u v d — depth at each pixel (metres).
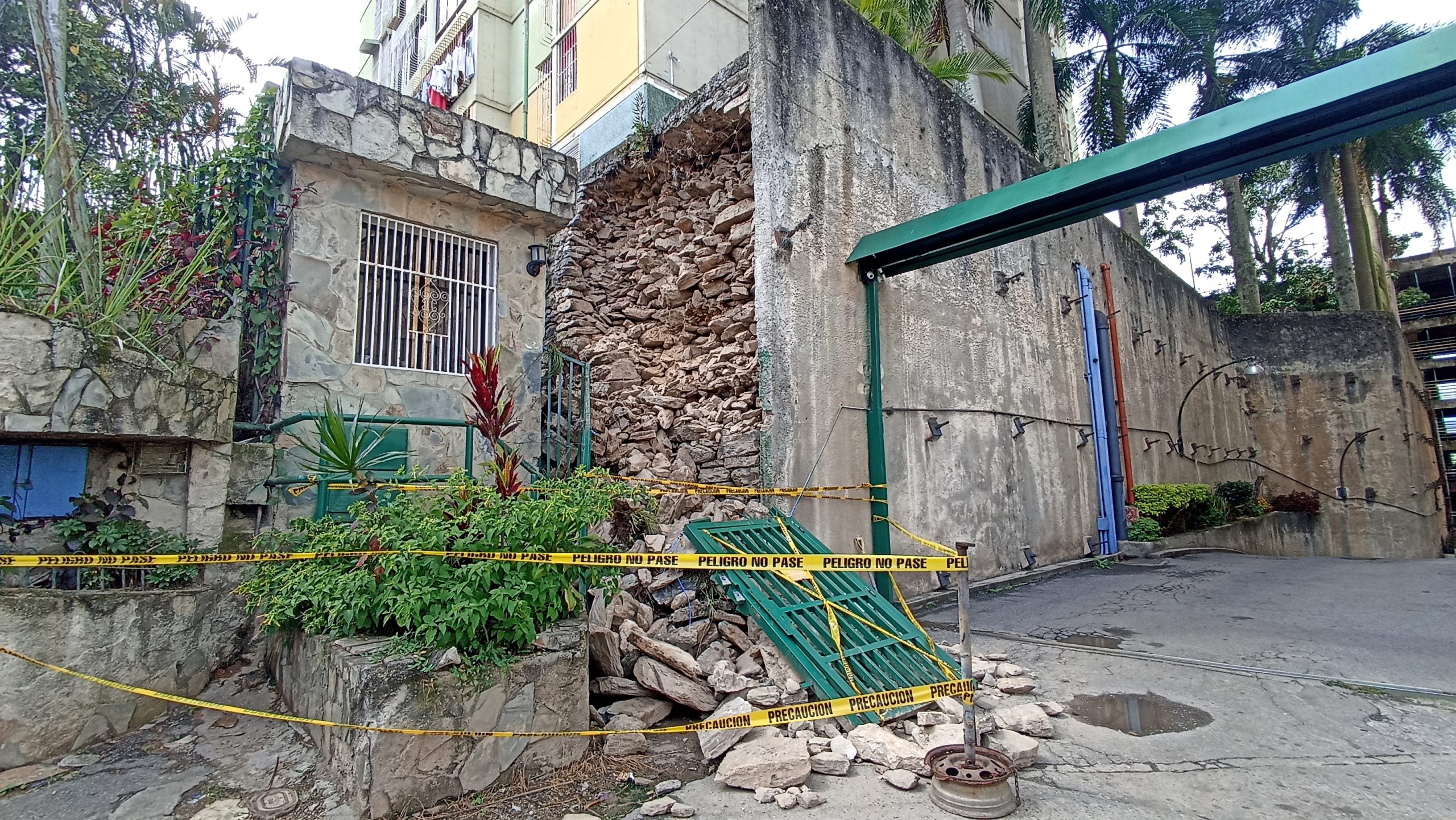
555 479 5.11
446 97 17.14
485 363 4.76
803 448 6.62
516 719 3.41
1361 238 20.89
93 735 3.61
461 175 6.38
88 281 4.26
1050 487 10.73
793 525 5.94
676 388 8.09
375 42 22.78
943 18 15.35
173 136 6.95
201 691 4.24
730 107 7.60
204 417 4.51
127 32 7.50
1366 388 19.14
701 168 8.55
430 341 6.50
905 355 8.11
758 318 6.62
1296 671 5.01
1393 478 18.50
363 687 3.02
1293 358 20.14
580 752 3.63
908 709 4.05
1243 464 19.52
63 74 4.50
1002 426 9.72
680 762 3.61
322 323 5.83
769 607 4.60
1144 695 4.55
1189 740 3.85
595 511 4.01
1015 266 10.66
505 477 4.32
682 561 3.51
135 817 2.98
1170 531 13.34
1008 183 10.88
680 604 4.94
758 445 6.45
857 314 7.52
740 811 3.12
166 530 4.45
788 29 7.28
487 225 6.96
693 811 3.11
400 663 3.14
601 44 12.83
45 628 3.48
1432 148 21.41
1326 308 24.80
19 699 3.37
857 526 7.05
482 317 6.89
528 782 3.37
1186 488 13.28
